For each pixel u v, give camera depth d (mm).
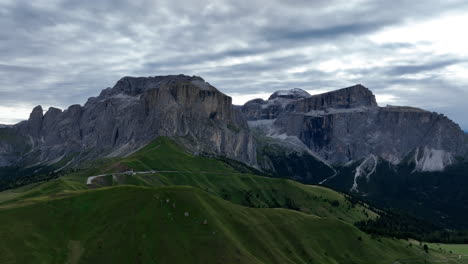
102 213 176000
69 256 150750
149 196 184375
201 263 156875
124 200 183000
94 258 151625
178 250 159750
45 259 145375
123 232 164125
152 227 167750
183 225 173000
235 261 161125
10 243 146875
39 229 161750
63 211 175500
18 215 165625
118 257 153000
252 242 184750
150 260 153375
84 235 164000
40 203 176375
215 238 170375
